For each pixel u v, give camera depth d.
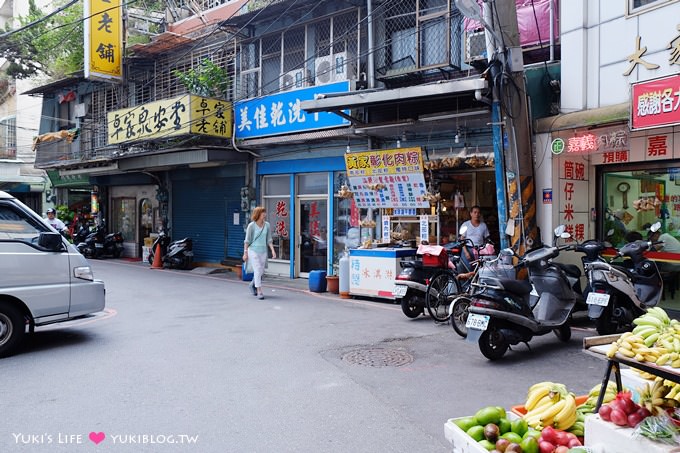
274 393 4.98
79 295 6.86
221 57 15.10
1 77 26.06
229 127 14.16
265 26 13.84
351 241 12.17
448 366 5.86
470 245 8.77
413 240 10.63
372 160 10.42
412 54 11.06
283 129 12.81
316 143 12.98
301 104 10.20
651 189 8.47
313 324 7.98
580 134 7.95
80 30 19.94
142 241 19.91
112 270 15.94
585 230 8.93
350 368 5.77
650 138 8.23
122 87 18.20
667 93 6.50
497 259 6.63
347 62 11.52
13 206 6.65
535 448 2.89
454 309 7.05
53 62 22.12
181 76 14.73
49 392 5.02
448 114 9.48
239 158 14.50
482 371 5.68
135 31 17.41
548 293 6.81
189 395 4.93
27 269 6.48
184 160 14.69
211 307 9.50
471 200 10.70
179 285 12.54
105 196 21.25
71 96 20.84
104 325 8.02
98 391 5.04
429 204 10.06
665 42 7.09
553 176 8.34
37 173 25.62
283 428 4.20
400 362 6.00
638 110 6.80
